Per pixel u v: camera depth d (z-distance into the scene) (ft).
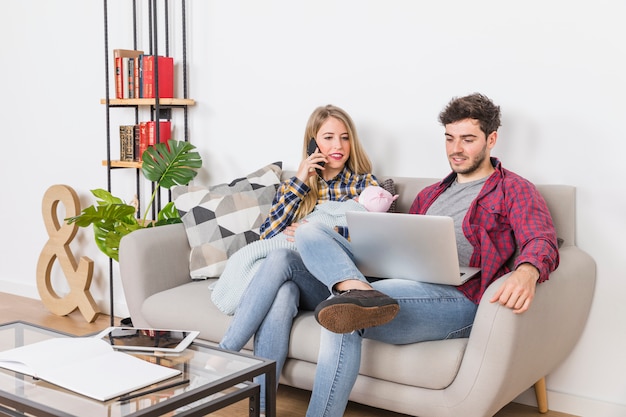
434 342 6.60
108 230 10.39
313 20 9.71
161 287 8.45
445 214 7.54
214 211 8.93
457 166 7.50
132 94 10.82
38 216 13.03
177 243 8.75
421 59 8.87
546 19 7.99
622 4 7.54
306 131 8.80
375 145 9.32
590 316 7.88
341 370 6.42
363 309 5.92
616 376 7.77
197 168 10.52
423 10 8.80
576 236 7.97
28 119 12.98
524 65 8.16
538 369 6.84
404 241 6.45
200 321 7.73
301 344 7.06
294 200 8.48
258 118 10.36
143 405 4.82
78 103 12.26
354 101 9.45
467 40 8.52
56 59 12.46
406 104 9.04
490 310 6.10
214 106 10.78
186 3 10.92
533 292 6.08
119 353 5.76
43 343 5.93
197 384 5.19
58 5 12.32
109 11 11.73
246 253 7.79
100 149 12.06
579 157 7.90
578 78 7.84
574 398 7.95
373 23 9.20
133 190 11.73
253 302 7.01
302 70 9.87
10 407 5.26
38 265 12.21
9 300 13.03
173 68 10.96
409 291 6.61
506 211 7.11
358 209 8.14
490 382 6.11
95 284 12.30
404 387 6.61
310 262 6.72
